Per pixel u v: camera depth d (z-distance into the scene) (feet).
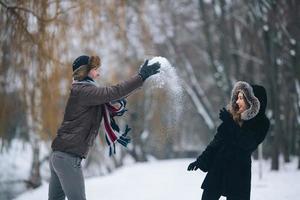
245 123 28.71
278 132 87.45
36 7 64.13
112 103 27.63
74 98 26.61
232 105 29.01
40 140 85.61
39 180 93.25
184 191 56.95
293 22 84.84
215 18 134.41
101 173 116.98
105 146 118.62
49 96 69.87
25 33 64.08
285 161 104.12
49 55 67.56
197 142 223.10
